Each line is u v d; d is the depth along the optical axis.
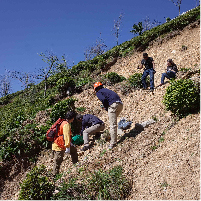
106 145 6.57
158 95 8.48
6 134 8.46
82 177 5.47
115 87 10.72
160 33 15.55
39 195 4.81
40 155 7.66
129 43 16.62
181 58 11.95
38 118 10.29
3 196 6.47
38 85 18.81
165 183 4.59
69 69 17.08
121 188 4.80
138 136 6.36
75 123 8.41
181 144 5.33
